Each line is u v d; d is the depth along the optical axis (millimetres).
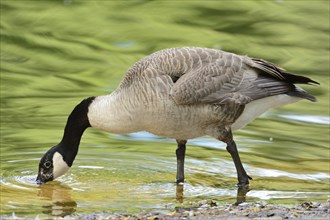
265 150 16594
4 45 24250
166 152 16438
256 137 17453
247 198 13438
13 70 22281
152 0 27906
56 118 18422
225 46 24172
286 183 14516
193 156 16203
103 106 14594
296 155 16266
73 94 20344
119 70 22297
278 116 19047
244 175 14375
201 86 14086
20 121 18172
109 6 27531
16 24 25859
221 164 15711
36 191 13922
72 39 24828
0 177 14719
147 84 14000
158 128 14352
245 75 14508
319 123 18500
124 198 13359
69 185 14281
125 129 14531
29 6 27406
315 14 26562
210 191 13922
